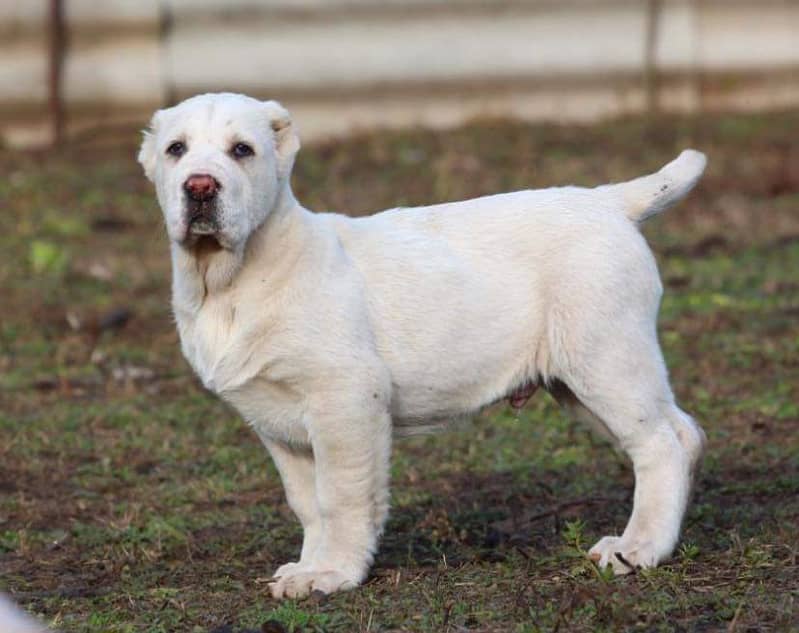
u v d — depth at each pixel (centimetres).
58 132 2425
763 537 904
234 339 857
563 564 871
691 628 747
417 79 2445
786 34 2502
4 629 752
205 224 824
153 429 1301
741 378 1378
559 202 909
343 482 855
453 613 784
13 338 1602
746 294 1667
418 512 1052
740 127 2412
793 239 1922
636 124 2431
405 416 902
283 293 852
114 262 1909
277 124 877
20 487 1157
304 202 2108
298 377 852
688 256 1866
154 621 812
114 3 2388
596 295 871
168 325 1645
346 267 871
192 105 871
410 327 877
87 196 2197
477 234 901
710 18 2489
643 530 859
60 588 909
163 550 988
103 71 2406
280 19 2405
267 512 1071
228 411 1353
